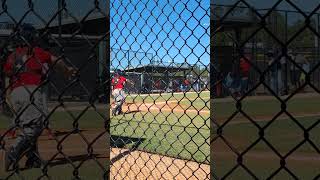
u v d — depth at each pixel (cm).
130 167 451
